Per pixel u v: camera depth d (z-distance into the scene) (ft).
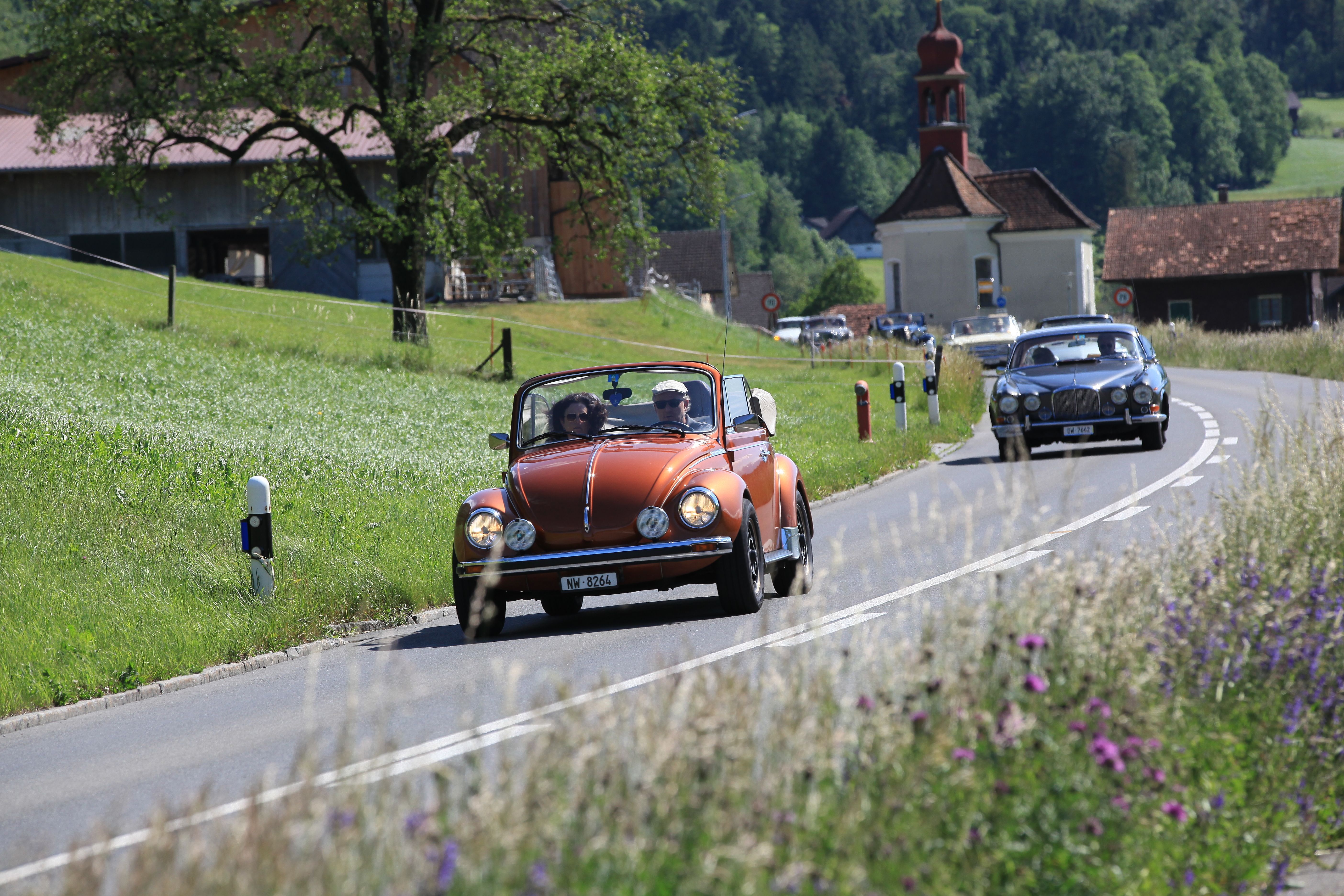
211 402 136.77
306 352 192.54
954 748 24.25
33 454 92.22
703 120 214.69
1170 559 36.42
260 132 214.48
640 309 313.73
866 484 110.83
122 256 310.65
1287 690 31.40
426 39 209.15
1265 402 57.06
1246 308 457.27
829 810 22.58
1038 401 119.65
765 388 210.38
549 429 65.57
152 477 91.76
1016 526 77.82
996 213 426.92
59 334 164.55
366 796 21.86
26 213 309.83
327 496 92.48
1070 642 28.76
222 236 328.90
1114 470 106.73
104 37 207.21
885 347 254.47
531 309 301.22
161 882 18.30
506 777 20.99
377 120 217.77
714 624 57.82
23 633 61.52
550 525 58.80
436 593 71.46
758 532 61.77
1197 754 28.40
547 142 217.36
